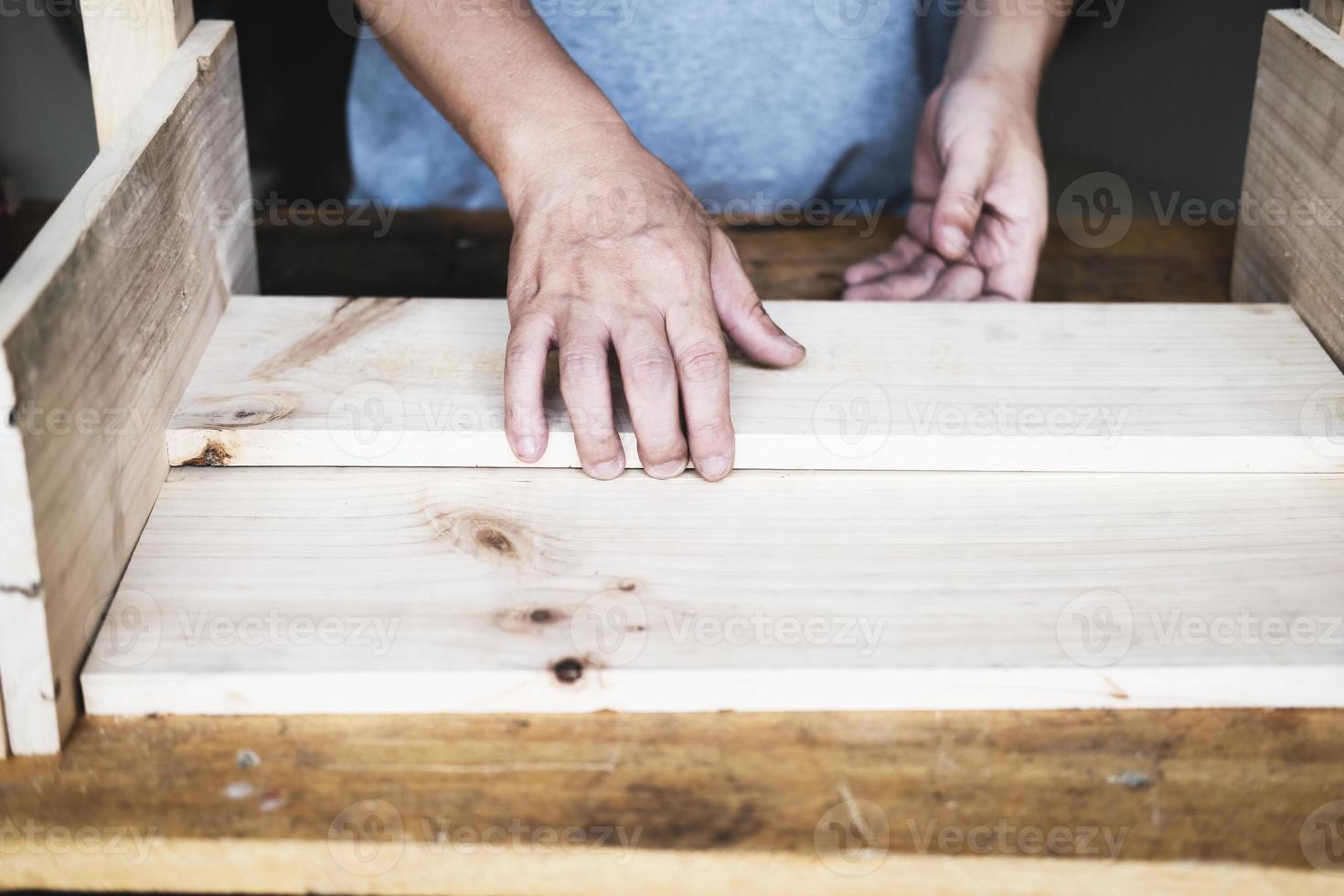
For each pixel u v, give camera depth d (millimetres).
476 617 648
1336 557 703
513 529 711
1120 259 1149
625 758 601
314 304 909
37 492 555
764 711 632
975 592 670
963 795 581
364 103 1322
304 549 693
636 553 694
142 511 705
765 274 1119
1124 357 851
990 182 1087
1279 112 932
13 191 1175
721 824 562
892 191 1385
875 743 613
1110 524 727
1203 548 708
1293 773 599
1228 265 1139
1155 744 615
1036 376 827
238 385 799
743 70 1290
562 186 823
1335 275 841
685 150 1337
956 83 1137
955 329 888
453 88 882
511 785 582
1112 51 1655
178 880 563
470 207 1379
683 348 751
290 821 559
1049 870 549
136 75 832
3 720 587
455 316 897
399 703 622
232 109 910
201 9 1273
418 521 719
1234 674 625
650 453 733
